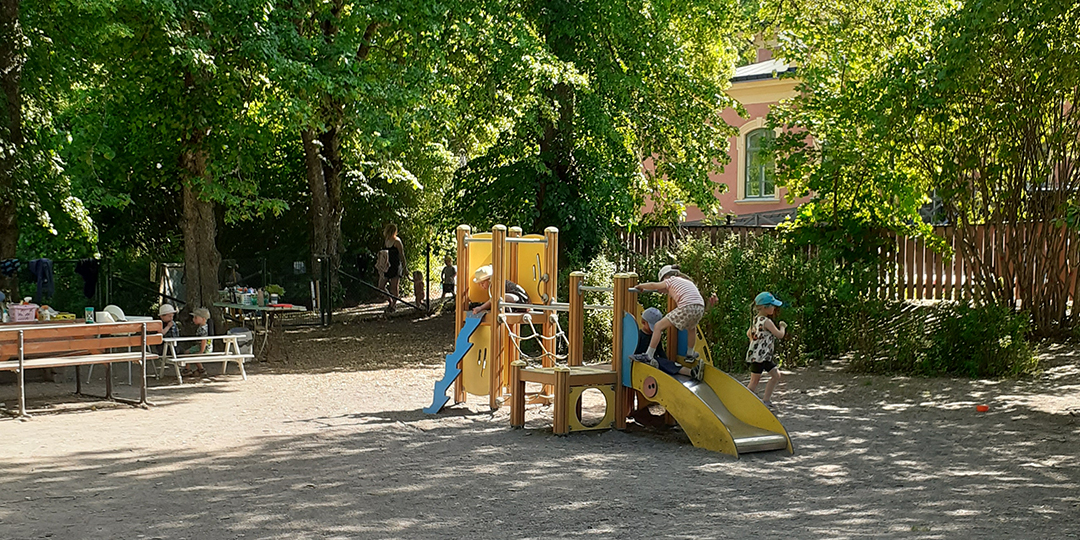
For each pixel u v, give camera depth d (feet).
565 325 53.26
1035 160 50.11
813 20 58.39
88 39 48.42
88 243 62.59
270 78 46.34
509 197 63.41
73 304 61.31
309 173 78.69
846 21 56.39
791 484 23.88
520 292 36.88
